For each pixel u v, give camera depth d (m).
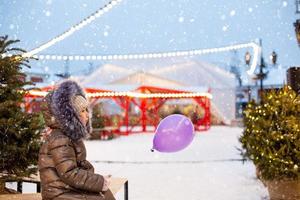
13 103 4.80
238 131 30.75
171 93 29.88
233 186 7.94
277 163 6.29
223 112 41.81
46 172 2.99
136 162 12.17
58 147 2.96
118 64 40.78
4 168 4.86
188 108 36.34
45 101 3.10
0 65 5.02
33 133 4.99
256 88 48.66
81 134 3.04
